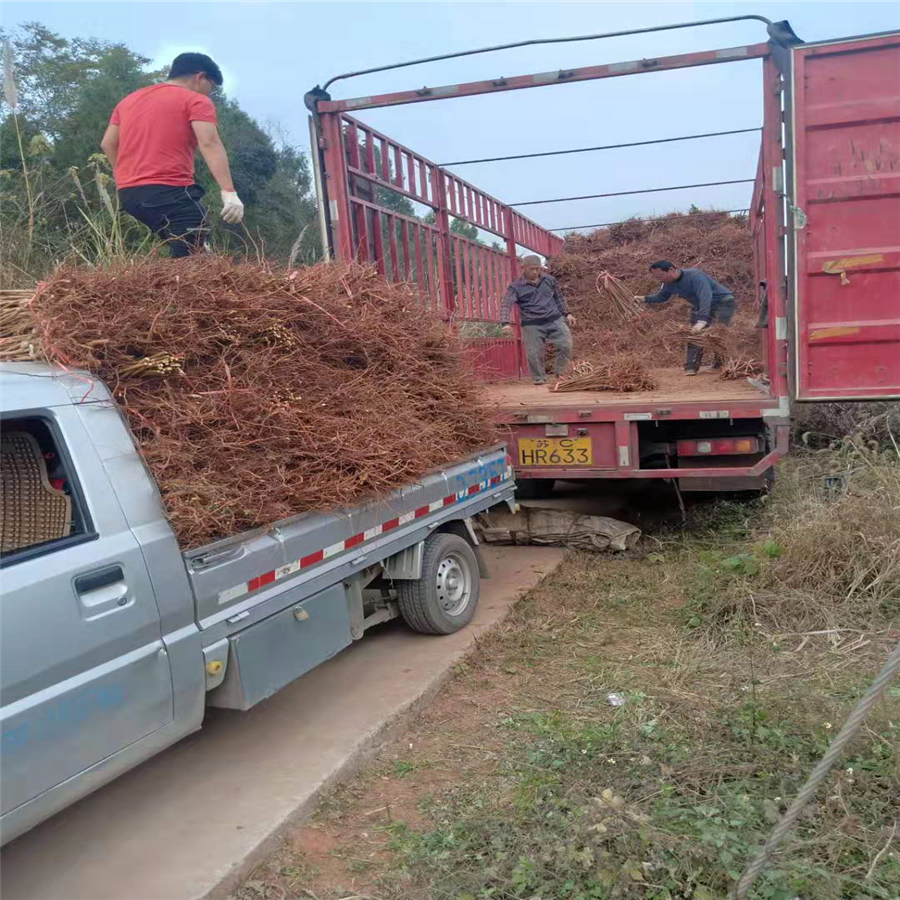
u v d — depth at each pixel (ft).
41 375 9.56
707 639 15.88
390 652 15.72
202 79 17.93
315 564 12.17
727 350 30.96
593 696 13.91
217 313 12.03
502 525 22.76
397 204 26.09
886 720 11.89
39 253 20.63
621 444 20.81
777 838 7.48
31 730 7.94
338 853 10.11
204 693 10.14
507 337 34.63
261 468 11.54
